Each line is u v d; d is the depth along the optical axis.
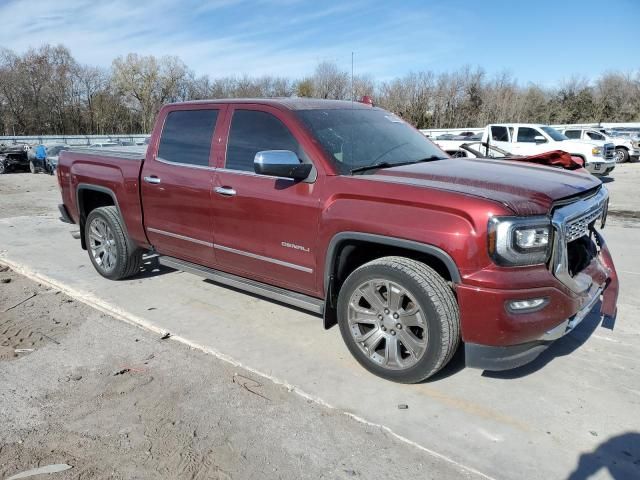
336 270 3.64
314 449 2.82
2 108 55.78
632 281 5.57
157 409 3.21
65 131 58.97
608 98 67.25
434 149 4.54
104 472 2.66
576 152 16.48
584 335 4.17
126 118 61.66
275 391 3.39
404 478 2.60
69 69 58.19
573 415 3.11
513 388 3.40
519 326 2.95
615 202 11.80
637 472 2.63
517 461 2.71
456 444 2.85
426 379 3.42
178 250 4.79
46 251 7.03
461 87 61.84
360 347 3.54
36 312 4.84
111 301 5.02
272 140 3.96
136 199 5.00
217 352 3.93
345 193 3.44
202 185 4.33
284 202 3.75
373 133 4.18
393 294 3.29
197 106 4.57
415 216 3.13
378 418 3.09
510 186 3.20
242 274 4.33
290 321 4.51
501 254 2.89
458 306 3.12
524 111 64.50
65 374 3.66
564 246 3.07
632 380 3.50
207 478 2.61
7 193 15.22
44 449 2.85
